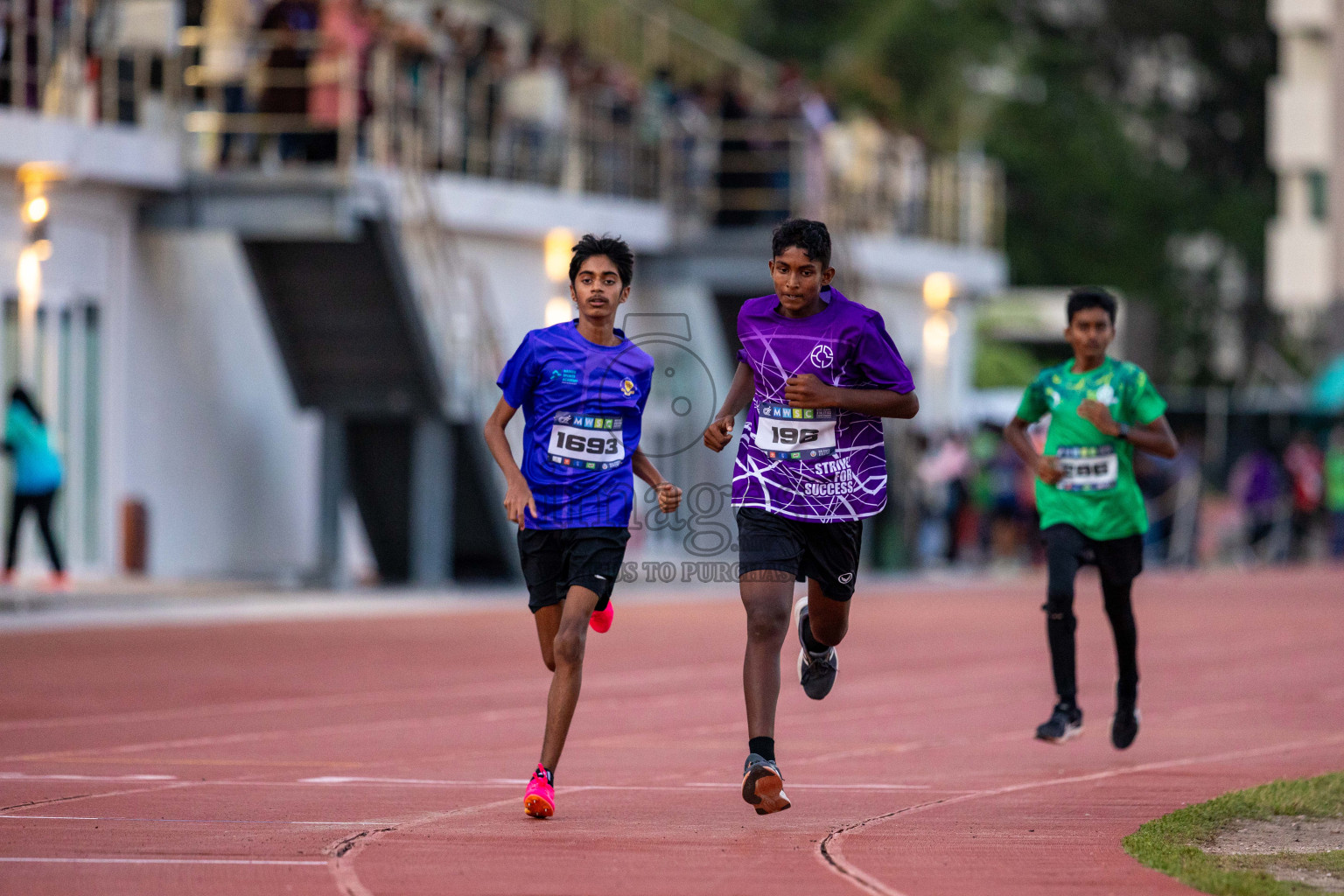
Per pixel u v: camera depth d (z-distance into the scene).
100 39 60.22
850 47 150.00
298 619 51.66
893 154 87.75
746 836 20.42
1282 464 103.12
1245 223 168.12
